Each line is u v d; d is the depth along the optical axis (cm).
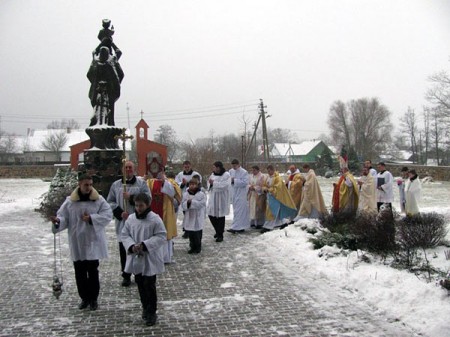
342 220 1069
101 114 1498
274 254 952
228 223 1420
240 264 870
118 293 686
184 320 578
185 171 1108
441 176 3997
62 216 589
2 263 873
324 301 646
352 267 777
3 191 3019
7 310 612
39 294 680
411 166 4291
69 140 7206
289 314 596
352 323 561
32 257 923
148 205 572
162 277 779
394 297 619
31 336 527
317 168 5206
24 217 1523
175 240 1122
